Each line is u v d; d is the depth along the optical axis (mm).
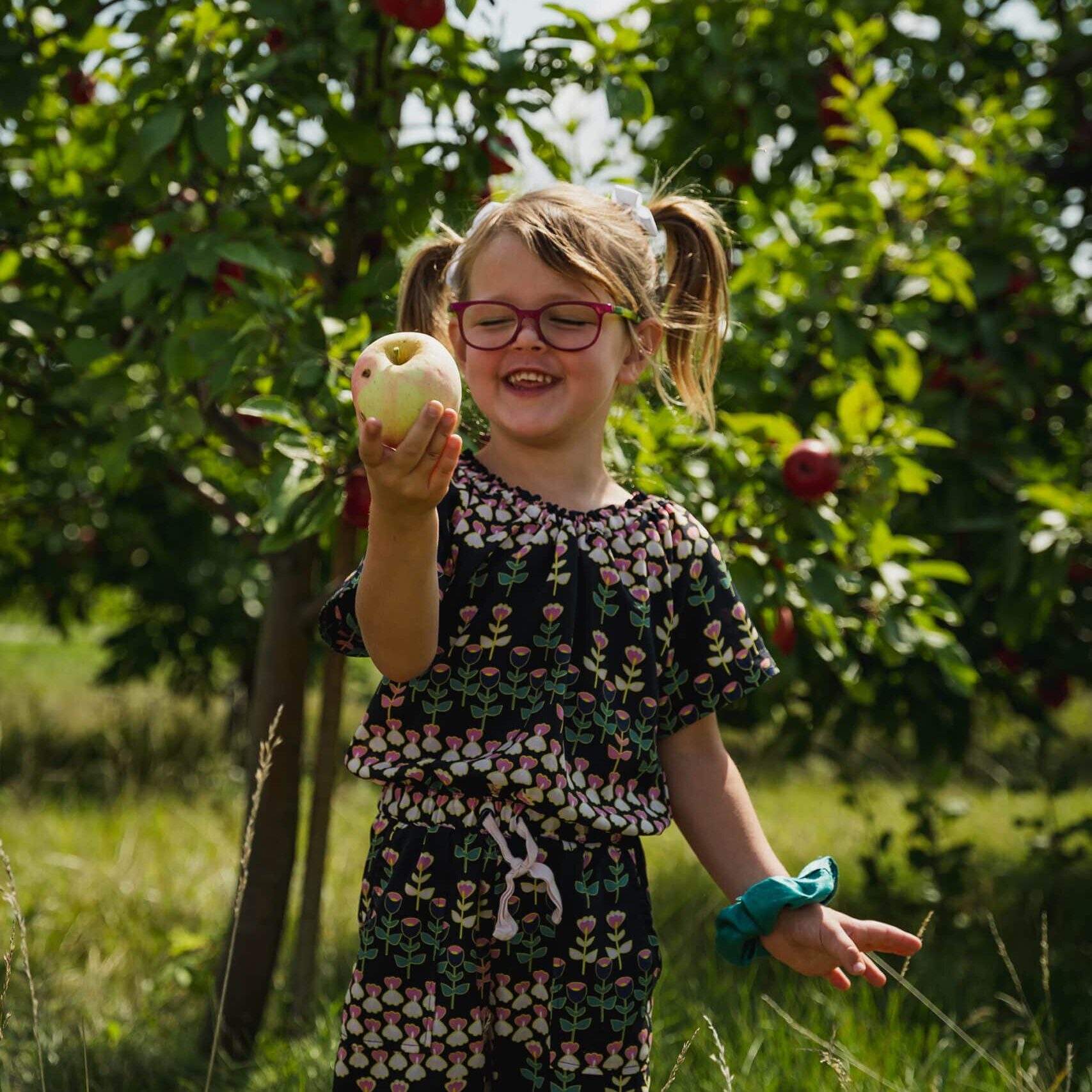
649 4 3033
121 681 7723
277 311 2420
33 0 2936
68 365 3230
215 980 2996
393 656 1349
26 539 6047
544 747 1388
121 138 2764
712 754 1623
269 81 2625
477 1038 1384
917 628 2809
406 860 1398
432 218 2746
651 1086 2494
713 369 1924
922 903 4219
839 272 3293
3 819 5352
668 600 1555
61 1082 2615
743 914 1447
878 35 3748
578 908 1395
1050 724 4547
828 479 2668
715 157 4316
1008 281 3830
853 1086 2307
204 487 3291
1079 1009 3111
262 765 1999
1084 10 5105
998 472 3889
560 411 1493
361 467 2379
